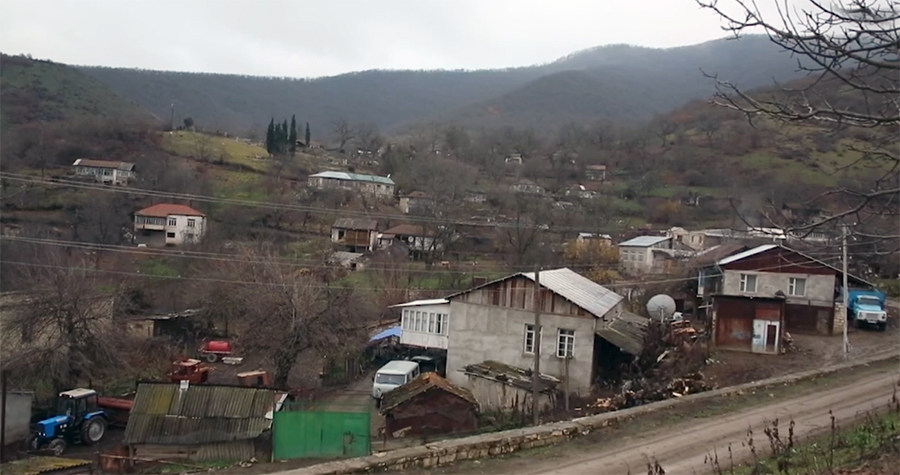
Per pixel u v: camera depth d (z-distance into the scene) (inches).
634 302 1362.0
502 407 831.1
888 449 340.5
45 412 881.5
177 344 1272.1
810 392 571.8
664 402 517.3
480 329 977.5
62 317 981.8
